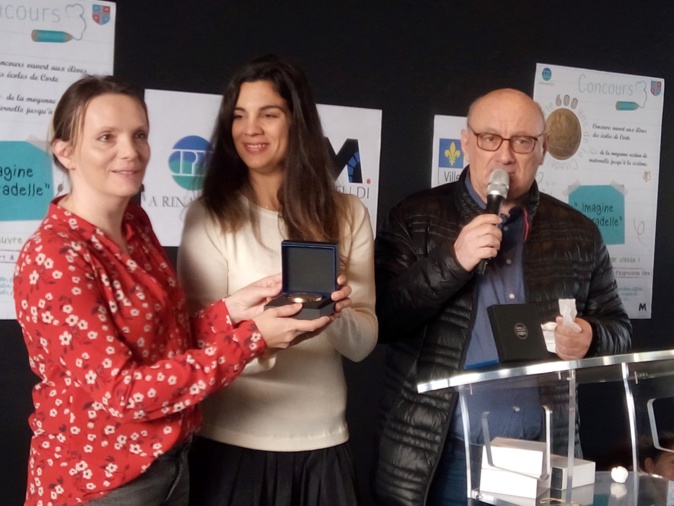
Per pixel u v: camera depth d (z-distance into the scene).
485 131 2.51
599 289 2.72
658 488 1.95
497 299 2.50
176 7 3.26
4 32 3.02
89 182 1.82
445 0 3.67
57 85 3.11
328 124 3.51
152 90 3.24
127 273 1.84
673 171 4.20
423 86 3.66
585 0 3.94
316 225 2.21
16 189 3.08
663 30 4.13
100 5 3.14
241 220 2.20
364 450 3.69
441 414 2.42
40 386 1.85
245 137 2.19
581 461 1.98
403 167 3.65
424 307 2.40
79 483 1.82
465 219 2.57
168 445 1.84
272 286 2.04
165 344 1.91
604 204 4.07
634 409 2.05
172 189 3.30
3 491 3.15
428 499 2.47
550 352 2.27
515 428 2.30
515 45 3.82
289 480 2.18
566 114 3.95
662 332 4.21
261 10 3.38
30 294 1.73
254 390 2.17
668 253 4.21
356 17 3.53
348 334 2.21
